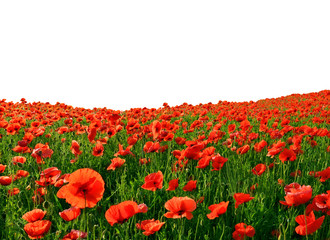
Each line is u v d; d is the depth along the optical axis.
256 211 2.69
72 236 2.09
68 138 6.07
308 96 18.06
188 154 3.33
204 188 3.17
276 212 2.92
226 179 3.57
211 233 2.53
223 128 7.19
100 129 5.14
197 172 3.72
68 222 2.48
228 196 3.10
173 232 2.42
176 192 3.05
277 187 3.39
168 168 3.80
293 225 2.44
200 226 2.53
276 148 3.47
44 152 3.22
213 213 2.11
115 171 3.87
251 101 14.26
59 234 2.24
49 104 12.12
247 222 2.60
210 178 3.44
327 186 3.38
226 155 4.59
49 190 2.87
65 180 2.60
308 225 1.79
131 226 2.38
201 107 12.76
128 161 4.36
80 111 10.02
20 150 3.93
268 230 2.61
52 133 6.27
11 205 2.71
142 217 2.68
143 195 3.10
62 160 4.22
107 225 2.51
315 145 4.78
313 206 2.13
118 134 5.98
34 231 1.94
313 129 4.68
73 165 4.07
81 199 1.69
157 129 3.95
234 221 2.67
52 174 2.73
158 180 2.44
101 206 2.78
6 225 2.43
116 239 2.29
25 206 2.97
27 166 3.90
